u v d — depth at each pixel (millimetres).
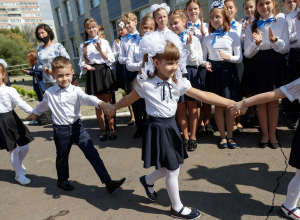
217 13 3125
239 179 2625
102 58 4133
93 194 2646
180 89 2145
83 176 3076
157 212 2244
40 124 5840
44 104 2656
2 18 109625
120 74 4863
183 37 3205
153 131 2062
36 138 4828
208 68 3223
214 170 2857
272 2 2979
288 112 4277
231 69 3270
